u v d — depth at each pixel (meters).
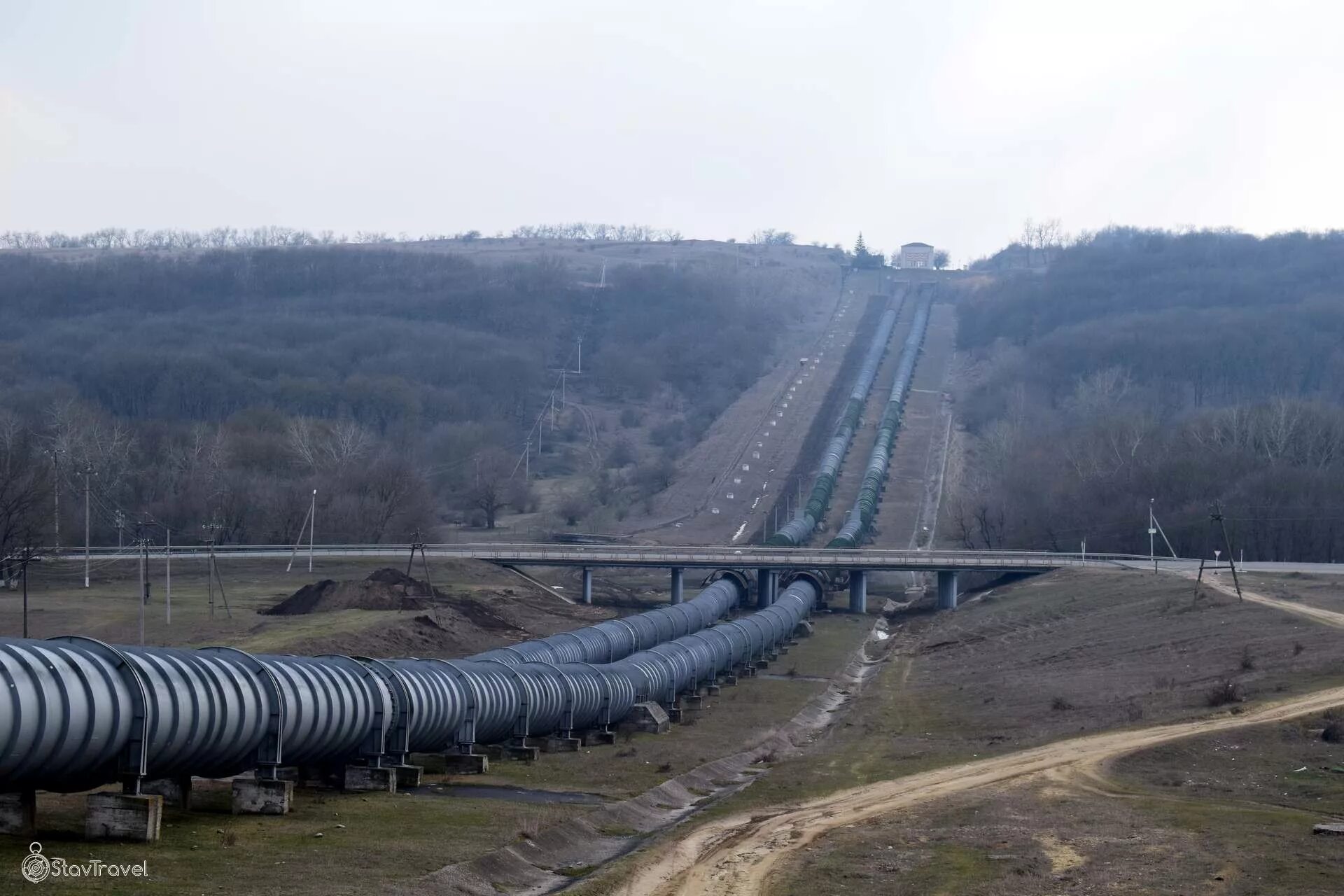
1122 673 158.75
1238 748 110.44
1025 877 74.88
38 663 70.25
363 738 99.44
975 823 89.81
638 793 108.00
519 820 90.12
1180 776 103.44
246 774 92.06
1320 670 137.00
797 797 104.69
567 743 131.75
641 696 149.00
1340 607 190.50
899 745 133.38
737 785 117.19
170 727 76.69
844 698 183.00
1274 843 80.19
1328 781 98.00
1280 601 197.25
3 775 68.00
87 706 71.25
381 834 82.94
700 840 88.44
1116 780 104.06
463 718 113.44
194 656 84.38
